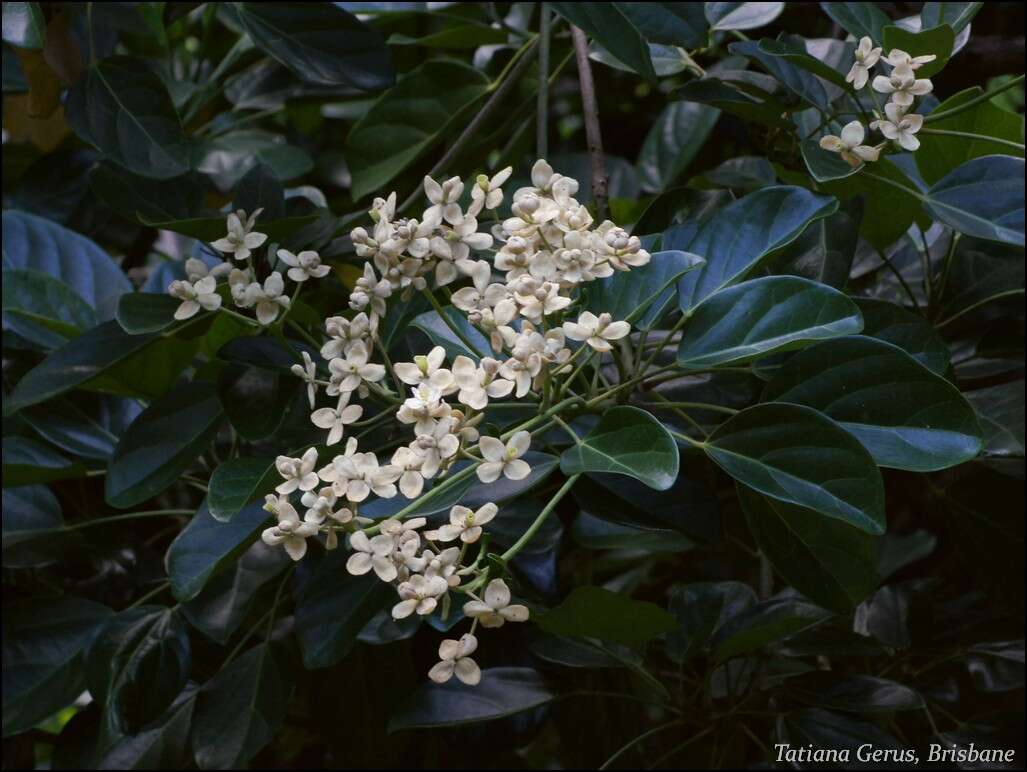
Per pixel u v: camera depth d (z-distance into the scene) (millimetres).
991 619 784
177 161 719
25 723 719
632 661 706
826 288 562
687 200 680
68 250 810
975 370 750
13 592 810
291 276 582
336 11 771
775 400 575
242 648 774
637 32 673
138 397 733
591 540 783
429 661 727
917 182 737
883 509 530
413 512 544
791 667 748
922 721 770
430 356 523
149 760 748
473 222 538
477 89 840
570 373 610
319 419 540
